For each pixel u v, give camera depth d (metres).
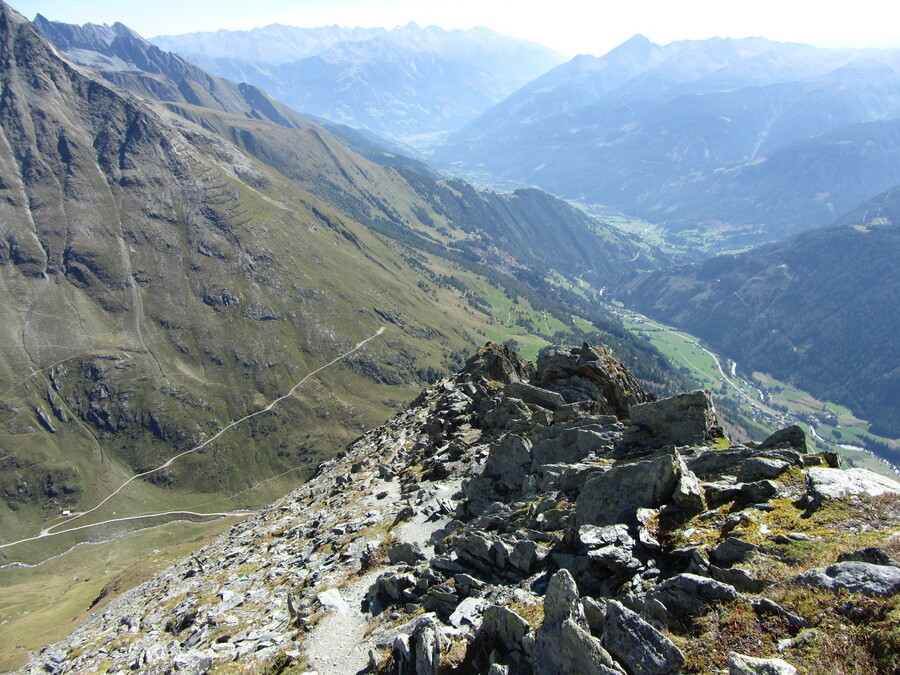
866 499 20.58
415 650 22.41
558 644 17.75
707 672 15.03
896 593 14.86
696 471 28.19
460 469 48.81
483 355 80.94
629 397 57.53
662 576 20.70
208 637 35.16
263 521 68.12
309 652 27.86
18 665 92.81
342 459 82.94
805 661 14.18
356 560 38.78
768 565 18.44
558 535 27.31
